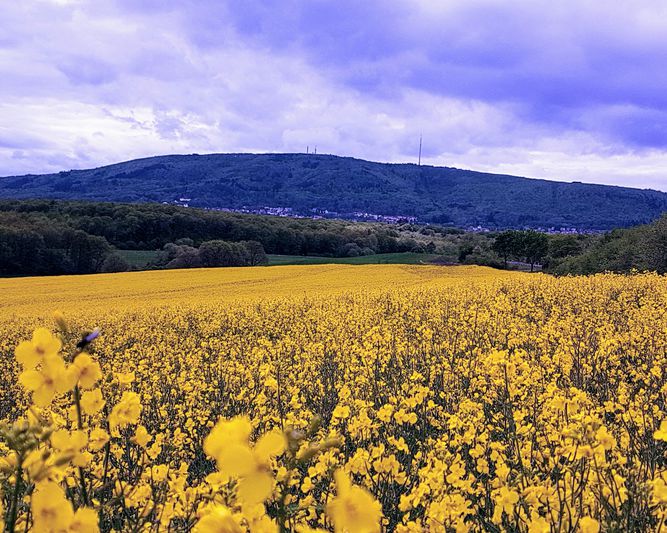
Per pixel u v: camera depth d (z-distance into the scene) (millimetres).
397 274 45531
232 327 18281
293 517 2615
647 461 3627
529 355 8773
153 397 7480
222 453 961
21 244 55625
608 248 38125
